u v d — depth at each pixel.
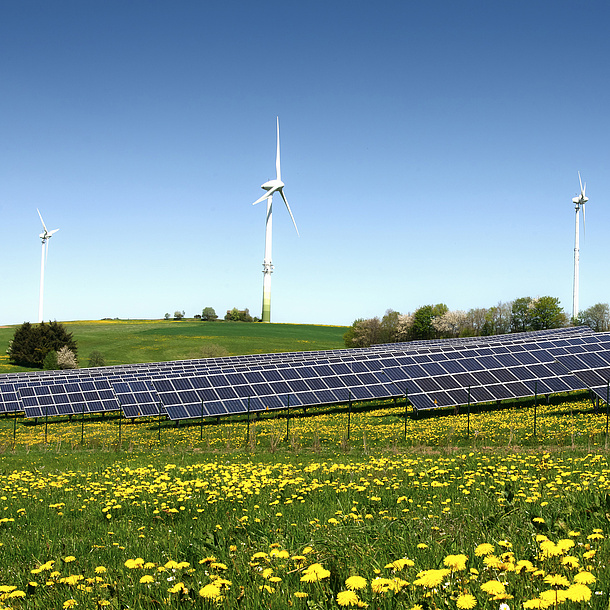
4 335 129.00
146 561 6.57
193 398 36.00
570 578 4.47
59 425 41.22
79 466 20.62
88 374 61.19
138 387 44.41
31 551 7.57
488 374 33.50
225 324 152.38
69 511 10.91
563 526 6.35
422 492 10.66
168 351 116.00
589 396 31.41
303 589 4.81
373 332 122.81
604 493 8.27
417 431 25.42
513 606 3.80
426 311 122.81
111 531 8.65
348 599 3.71
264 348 120.69
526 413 28.72
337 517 8.55
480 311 121.25
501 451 18.77
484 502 8.84
